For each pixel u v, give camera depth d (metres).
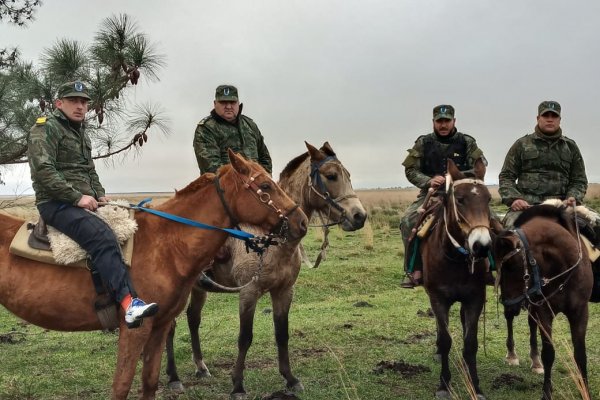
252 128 6.95
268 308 10.46
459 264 5.91
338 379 6.62
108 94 7.39
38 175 4.57
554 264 5.72
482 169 5.96
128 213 4.77
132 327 4.25
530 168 7.04
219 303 11.00
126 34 7.34
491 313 10.09
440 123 7.04
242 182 4.77
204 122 6.66
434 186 6.50
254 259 5.92
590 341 8.10
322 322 9.27
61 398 6.07
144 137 7.78
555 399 5.91
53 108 7.45
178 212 4.88
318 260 6.57
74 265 4.57
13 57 7.88
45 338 8.58
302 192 6.48
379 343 8.12
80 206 4.56
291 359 7.41
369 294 11.65
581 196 6.88
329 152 6.59
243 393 6.05
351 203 6.29
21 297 4.56
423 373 6.82
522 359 7.44
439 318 6.08
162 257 4.68
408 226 7.12
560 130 6.95
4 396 6.02
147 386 4.87
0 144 7.73
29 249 4.57
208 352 7.85
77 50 7.36
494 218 6.48
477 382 5.79
